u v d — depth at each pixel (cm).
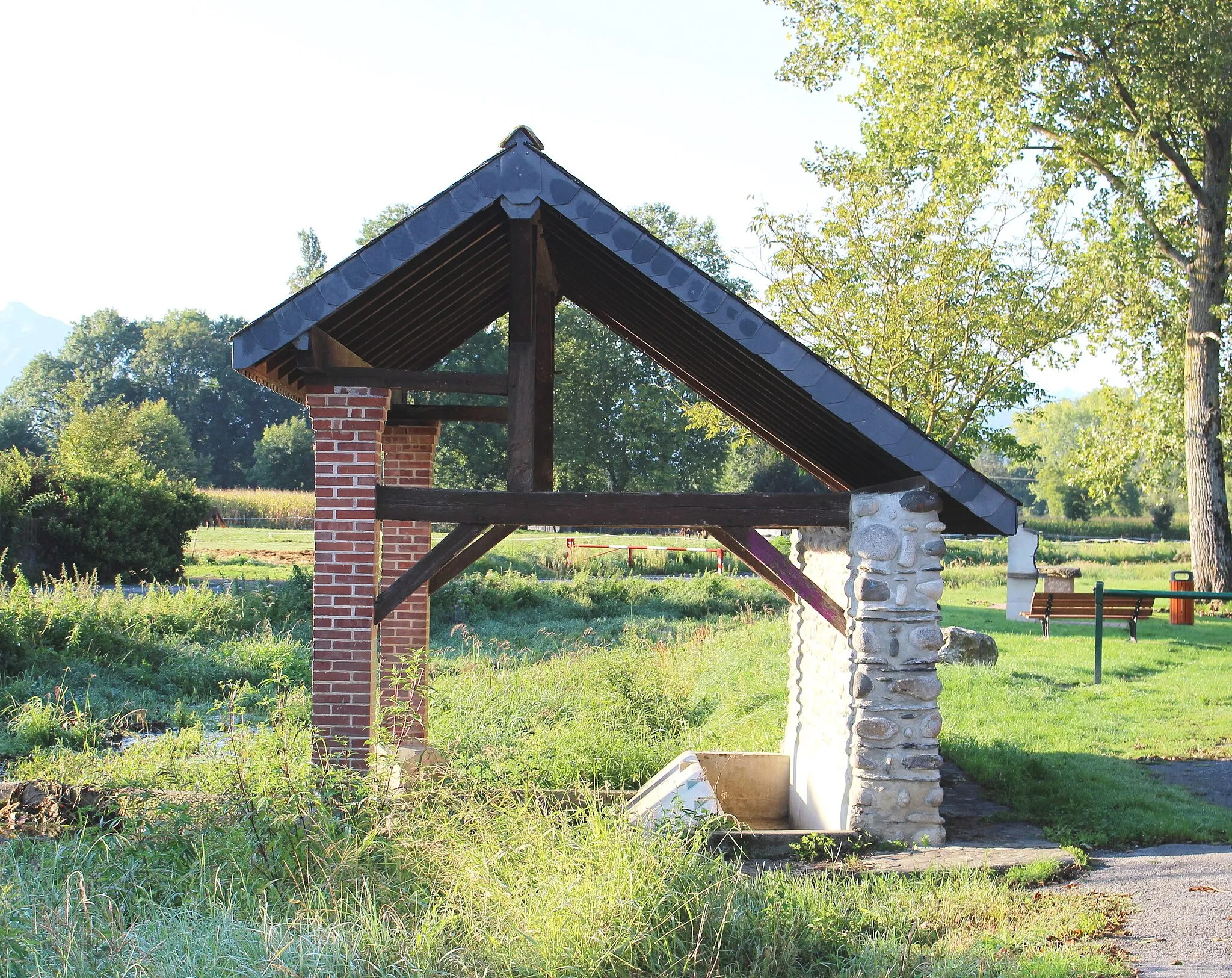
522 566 3212
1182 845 746
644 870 556
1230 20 1914
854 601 777
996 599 2555
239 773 696
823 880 622
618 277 795
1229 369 2488
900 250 2181
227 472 8994
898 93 2219
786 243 2225
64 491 2659
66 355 9988
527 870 573
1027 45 1972
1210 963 502
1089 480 2823
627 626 2097
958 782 902
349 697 739
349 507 745
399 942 491
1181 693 1255
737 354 759
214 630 1822
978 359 2172
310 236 8256
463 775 709
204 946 477
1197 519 2333
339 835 621
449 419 1008
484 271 914
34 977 455
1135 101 2142
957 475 715
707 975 487
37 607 1592
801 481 6825
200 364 9331
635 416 5081
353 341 835
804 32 2581
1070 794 846
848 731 780
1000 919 571
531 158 695
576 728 1076
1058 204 2192
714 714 1252
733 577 3066
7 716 1228
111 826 665
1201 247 2270
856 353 2208
